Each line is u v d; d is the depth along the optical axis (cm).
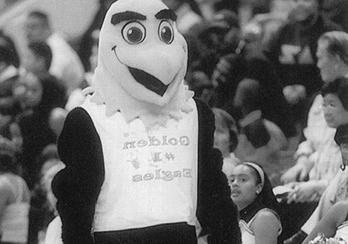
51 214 1541
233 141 1497
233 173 1248
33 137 1716
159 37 926
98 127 912
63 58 1888
